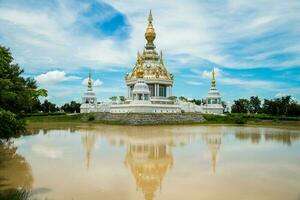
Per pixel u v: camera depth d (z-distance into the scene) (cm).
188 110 14700
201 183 3200
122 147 5628
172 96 15138
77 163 4150
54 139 6856
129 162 4244
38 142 6312
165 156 4734
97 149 5384
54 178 3341
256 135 8069
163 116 11950
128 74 15388
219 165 4088
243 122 12762
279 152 5203
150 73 14550
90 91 17275
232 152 5166
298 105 15950
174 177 3447
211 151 5256
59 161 4281
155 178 3400
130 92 15250
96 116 13600
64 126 10900
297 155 4897
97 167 3912
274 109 16850
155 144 6038
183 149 5441
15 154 4847
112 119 12388
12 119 3600
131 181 3269
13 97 3950
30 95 4381
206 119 13125
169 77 15025
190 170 3794
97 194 2817
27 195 2753
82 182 3203
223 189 2988
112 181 3262
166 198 2728
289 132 9069
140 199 2697
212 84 16725
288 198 2725
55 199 2664
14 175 3453
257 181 3284
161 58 15425
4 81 3728
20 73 4725
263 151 5309
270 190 2956
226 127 10869
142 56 15162
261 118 13838
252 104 19875
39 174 3509
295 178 3412
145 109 12481
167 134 7969
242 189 2989
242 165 4100
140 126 10844
